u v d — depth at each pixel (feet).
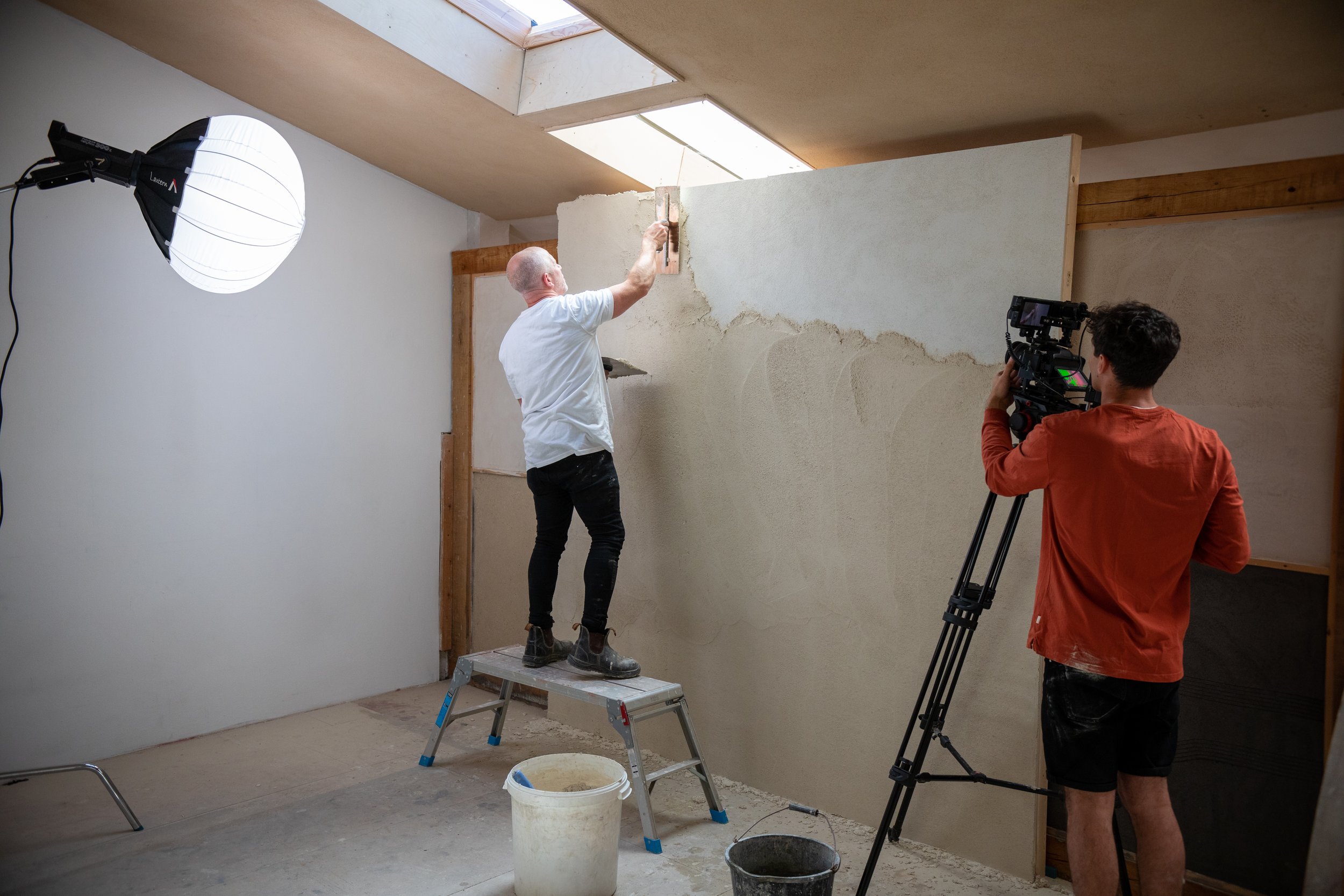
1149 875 6.47
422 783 10.41
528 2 9.84
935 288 8.77
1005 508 8.37
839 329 9.45
